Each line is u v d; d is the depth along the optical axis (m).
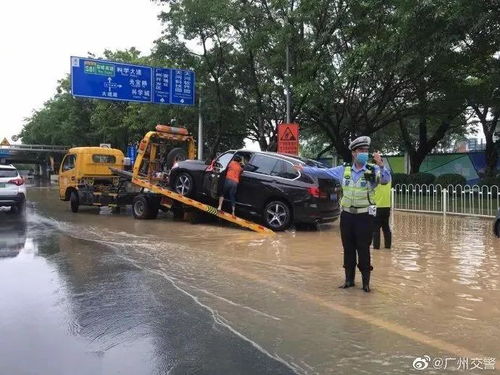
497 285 6.92
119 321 5.50
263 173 13.12
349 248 6.80
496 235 11.77
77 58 21.69
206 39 22.70
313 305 6.04
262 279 7.39
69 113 49.62
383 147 39.66
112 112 38.00
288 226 12.72
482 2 13.31
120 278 7.50
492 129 24.22
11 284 7.14
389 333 5.03
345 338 4.91
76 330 5.22
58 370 4.25
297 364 4.30
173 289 6.83
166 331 5.17
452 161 25.84
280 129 17.98
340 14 19.47
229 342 4.84
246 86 24.67
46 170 88.06
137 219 15.80
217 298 6.38
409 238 11.56
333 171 7.06
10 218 16.27
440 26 15.02
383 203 9.82
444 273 7.69
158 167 16.41
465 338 4.86
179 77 23.30
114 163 19.09
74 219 15.96
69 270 8.06
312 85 18.58
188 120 26.81
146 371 4.21
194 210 14.62
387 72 18.67
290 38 19.56
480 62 18.31
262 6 21.61
